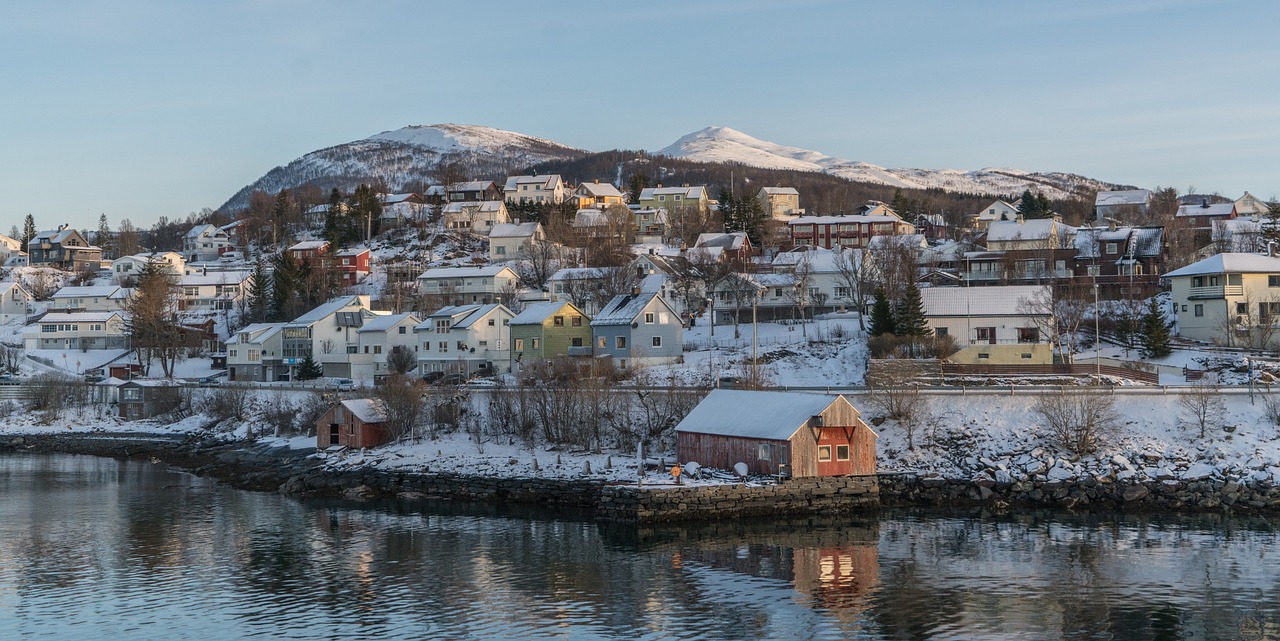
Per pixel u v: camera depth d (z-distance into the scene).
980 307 117.88
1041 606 53.72
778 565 62.00
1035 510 76.88
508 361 132.62
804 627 50.97
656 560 63.41
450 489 85.69
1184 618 51.66
